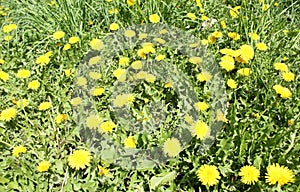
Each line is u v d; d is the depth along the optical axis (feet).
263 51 3.26
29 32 3.95
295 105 2.76
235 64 3.15
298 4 4.04
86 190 2.40
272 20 3.58
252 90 2.99
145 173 2.50
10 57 3.64
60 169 2.44
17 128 2.87
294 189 2.11
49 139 2.78
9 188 2.37
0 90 3.27
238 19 3.64
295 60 3.19
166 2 3.80
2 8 4.67
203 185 2.36
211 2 4.04
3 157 2.58
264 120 2.73
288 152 2.27
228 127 2.62
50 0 4.29
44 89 3.15
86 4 3.91
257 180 2.08
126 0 3.95
